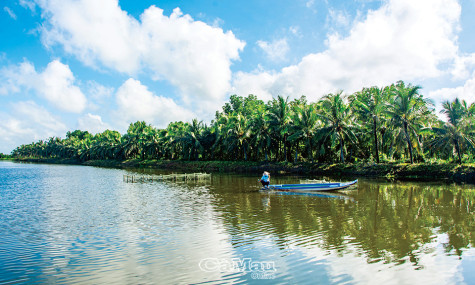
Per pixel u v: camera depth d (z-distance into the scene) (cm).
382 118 4556
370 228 1480
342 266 1030
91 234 1449
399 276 955
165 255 1150
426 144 4359
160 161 8344
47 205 2258
